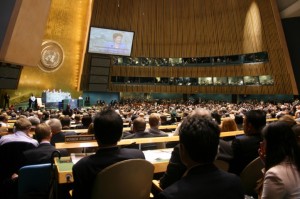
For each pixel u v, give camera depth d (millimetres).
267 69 25922
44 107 20547
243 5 27031
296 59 24359
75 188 2246
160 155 3553
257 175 2988
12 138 4574
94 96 30016
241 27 27625
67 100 21234
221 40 29406
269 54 25438
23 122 4746
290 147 2104
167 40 31906
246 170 2982
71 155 3355
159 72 32406
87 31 26031
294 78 24172
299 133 2725
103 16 29844
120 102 29906
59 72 25828
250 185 3016
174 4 31281
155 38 31938
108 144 2375
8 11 11047
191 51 31219
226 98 30781
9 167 4383
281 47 24297
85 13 26125
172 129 8148
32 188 3336
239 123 7031
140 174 2320
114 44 26609
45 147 3807
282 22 24453
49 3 13234
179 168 2439
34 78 24062
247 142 3303
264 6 24766
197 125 1631
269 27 24875
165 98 33781
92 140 4113
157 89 32656
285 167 2031
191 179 1555
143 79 32562
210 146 1593
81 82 28312
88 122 7809
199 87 31453
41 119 9711
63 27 25406
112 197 2203
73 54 26594
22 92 23234
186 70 31828
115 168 2158
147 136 5387
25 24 12172
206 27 30234
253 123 3369
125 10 30719
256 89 27156
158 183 2928
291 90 24344
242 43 27719
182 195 1471
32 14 12367
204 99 32594
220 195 1506
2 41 11375
